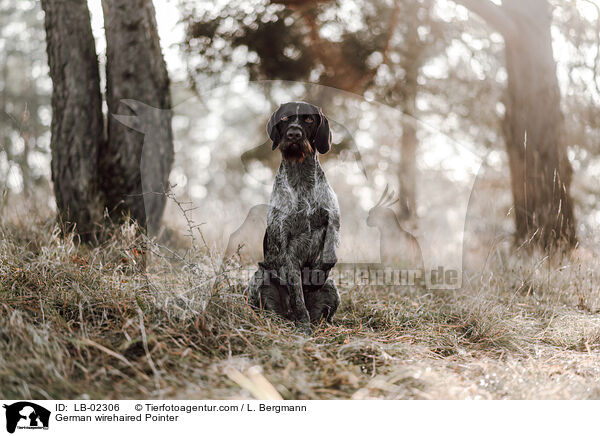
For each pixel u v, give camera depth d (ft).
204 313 9.65
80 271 11.27
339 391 7.94
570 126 26.07
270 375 8.05
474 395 8.10
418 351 9.92
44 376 7.44
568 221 19.12
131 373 8.05
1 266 10.94
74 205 16.20
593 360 9.82
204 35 22.88
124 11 16.52
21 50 46.65
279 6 23.67
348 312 13.01
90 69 16.79
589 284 14.26
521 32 21.79
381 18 25.85
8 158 15.80
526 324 12.13
